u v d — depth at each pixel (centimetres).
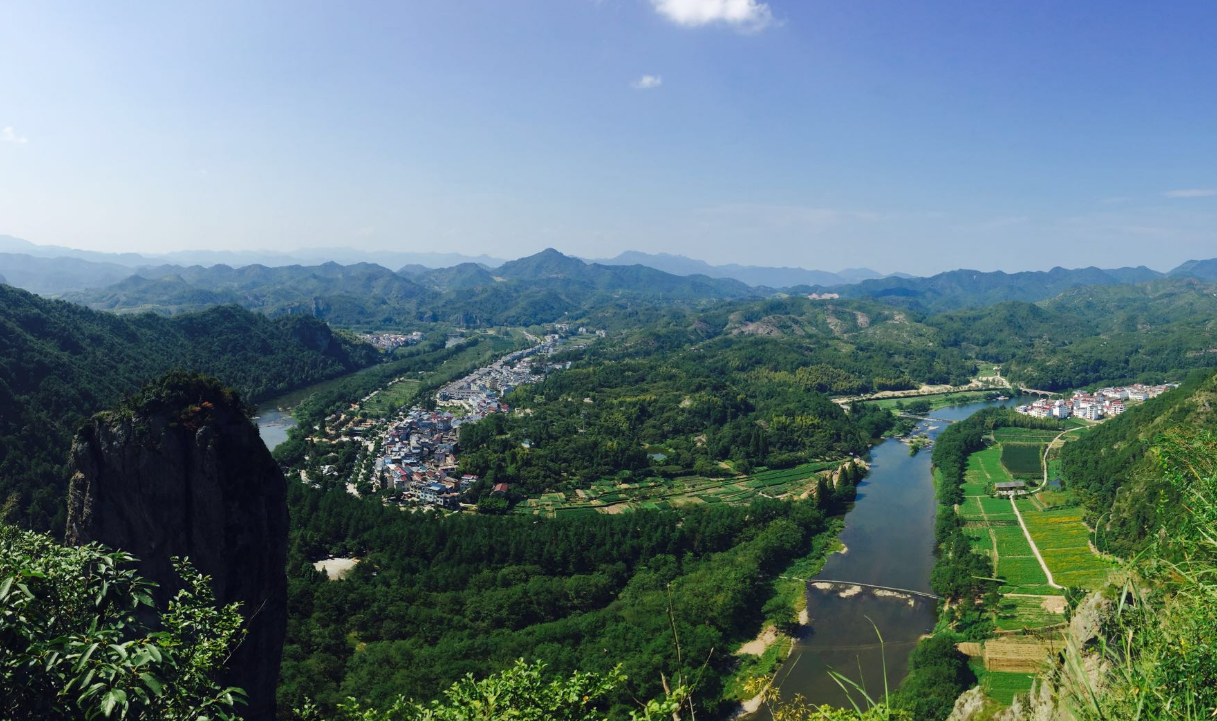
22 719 1380
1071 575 9881
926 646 7819
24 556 1594
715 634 8238
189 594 2428
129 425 5309
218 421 5416
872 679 7656
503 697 3008
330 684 6769
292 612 8125
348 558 10388
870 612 9269
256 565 5353
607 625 8362
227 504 5288
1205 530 1327
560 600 9156
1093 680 1537
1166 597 1386
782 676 7750
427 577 9594
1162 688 1192
